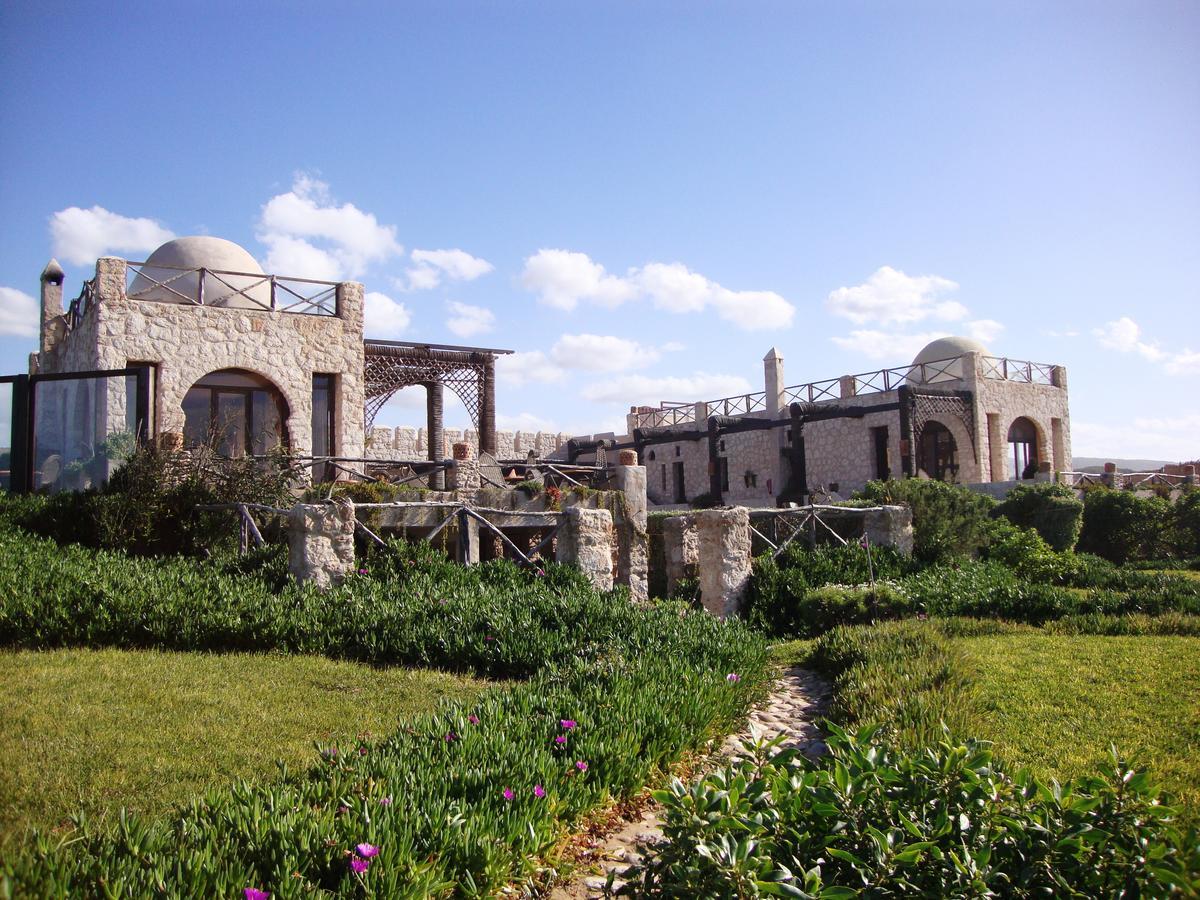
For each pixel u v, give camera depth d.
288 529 12.94
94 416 15.68
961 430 30.42
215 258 19.92
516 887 4.62
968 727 6.84
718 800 4.08
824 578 14.78
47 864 3.68
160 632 9.34
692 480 37.19
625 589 12.43
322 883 4.04
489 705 6.66
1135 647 10.09
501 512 13.77
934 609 12.98
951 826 3.93
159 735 6.32
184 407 17.72
